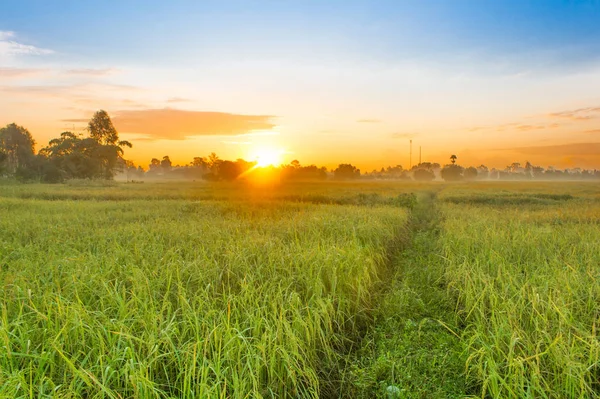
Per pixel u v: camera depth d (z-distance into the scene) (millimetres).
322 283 5855
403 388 4027
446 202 27078
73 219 13320
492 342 4527
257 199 28234
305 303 5371
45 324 4125
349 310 5723
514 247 8875
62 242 9008
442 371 4320
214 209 17875
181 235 9773
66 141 72625
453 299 6617
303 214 14883
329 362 4574
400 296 6566
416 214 20969
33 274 5945
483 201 27766
